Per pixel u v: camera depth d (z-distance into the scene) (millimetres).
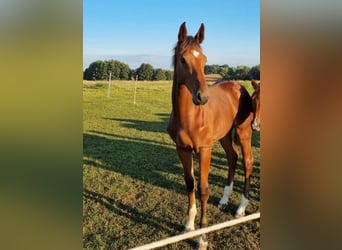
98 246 2467
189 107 2236
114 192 3391
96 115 6117
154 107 6910
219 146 5105
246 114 2955
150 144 4934
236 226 2783
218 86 2873
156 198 3285
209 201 3238
